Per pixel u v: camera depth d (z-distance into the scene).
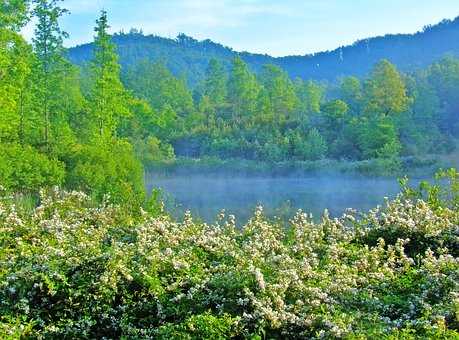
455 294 7.07
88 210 11.12
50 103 35.25
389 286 8.03
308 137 73.06
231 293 7.20
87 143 36.34
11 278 7.29
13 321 6.72
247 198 39.47
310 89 100.25
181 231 9.73
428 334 6.21
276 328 6.88
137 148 66.44
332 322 6.65
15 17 28.06
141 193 23.67
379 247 9.37
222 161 70.06
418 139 67.88
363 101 80.19
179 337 6.45
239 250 8.97
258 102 85.62
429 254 8.79
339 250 9.31
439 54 175.12
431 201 12.09
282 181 56.97
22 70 29.36
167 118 77.06
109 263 7.44
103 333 7.21
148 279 7.42
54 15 34.47
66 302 7.22
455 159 61.09
